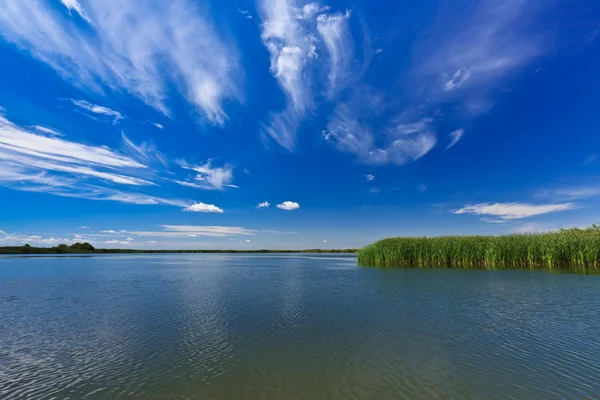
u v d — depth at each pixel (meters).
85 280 32.34
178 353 10.52
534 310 15.66
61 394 7.80
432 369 9.01
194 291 24.09
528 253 35.34
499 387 7.92
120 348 11.11
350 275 33.41
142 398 7.55
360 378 8.48
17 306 18.66
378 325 13.55
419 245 41.69
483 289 21.81
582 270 31.39
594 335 11.82
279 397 7.52
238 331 13.00
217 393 7.75
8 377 8.82
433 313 15.50
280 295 21.67
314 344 11.25
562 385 7.99
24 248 131.25
